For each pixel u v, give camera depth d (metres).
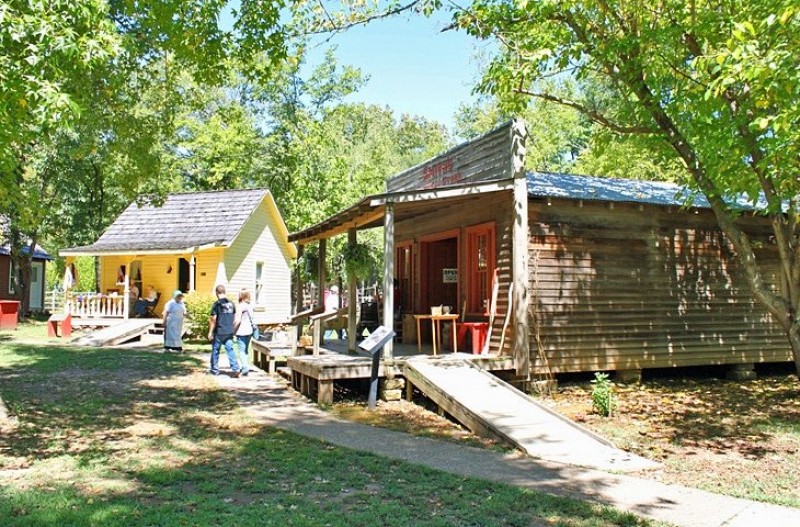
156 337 22.25
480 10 11.53
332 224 13.16
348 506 5.14
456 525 4.77
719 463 6.91
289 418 9.00
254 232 26.73
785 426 8.77
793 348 10.23
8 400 9.55
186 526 4.53
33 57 6.44
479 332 12.41
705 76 9.98
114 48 7.37
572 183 13.41
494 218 12.44
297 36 11.96
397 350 13.21
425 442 7.66
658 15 10.38
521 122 11.64
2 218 28.88
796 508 5.39
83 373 12.99
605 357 12.19
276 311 28.98
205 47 11.54
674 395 11.28
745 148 9.56
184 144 33.19
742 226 13.86
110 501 5.10
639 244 12.69
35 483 5.57
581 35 11.01
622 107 13.01
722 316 13.24
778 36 8.19
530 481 6.03
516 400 9.04
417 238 16.06
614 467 6.57
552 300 11.86
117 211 32.47
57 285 41.41
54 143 25.77
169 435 7.71
